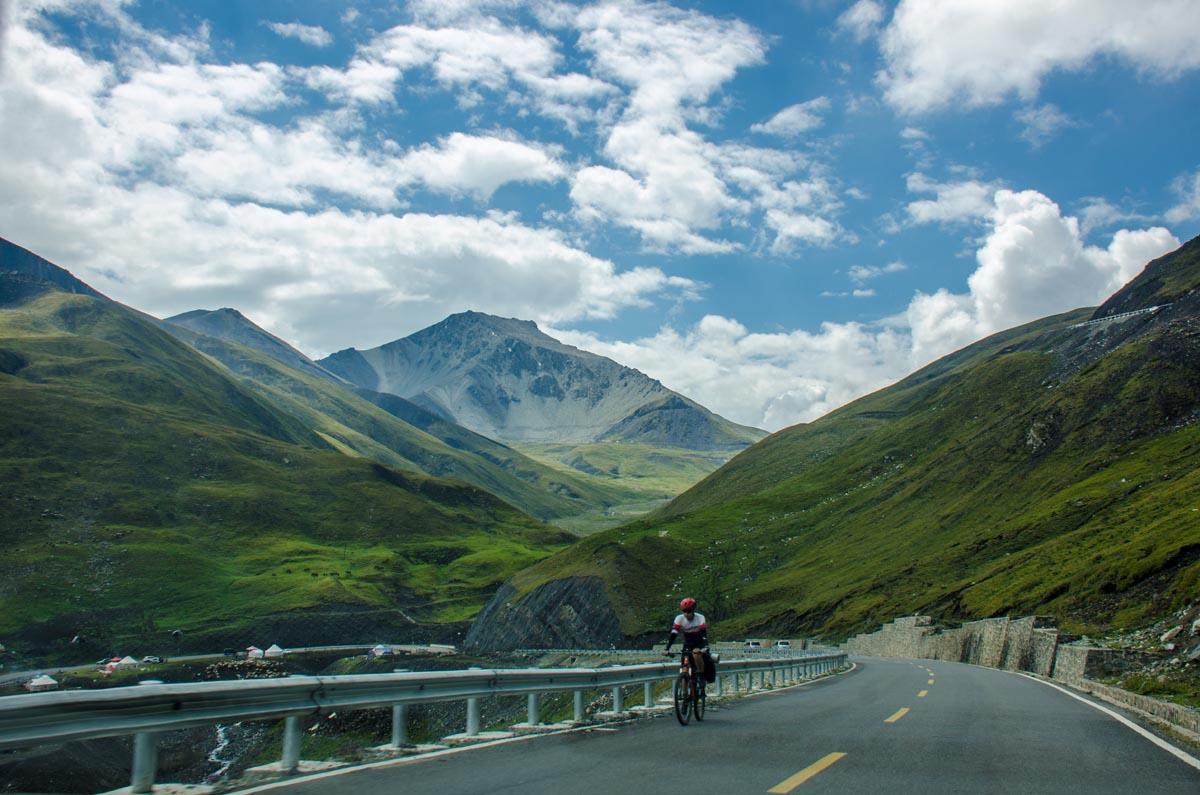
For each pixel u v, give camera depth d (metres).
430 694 14.28
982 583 91.12
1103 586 59.19
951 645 68.88
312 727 56.53
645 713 20.41
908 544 136.00
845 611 116.25
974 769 11.92
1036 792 10.28
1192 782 11.03
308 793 9.79
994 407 192.00
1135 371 140.50
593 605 145.75
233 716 10.56
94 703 8.69
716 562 165.00
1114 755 13.32
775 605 138.75
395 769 11.66
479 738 15.24
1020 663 46.53
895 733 16.09
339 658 167.62
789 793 10.06
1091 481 114.81
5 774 22.78
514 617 154.62
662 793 9.95
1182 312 161.75
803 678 37.31
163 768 51.34
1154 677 25.55
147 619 183.62
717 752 13.45
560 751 13.55
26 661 157.38
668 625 136.12
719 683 25.92
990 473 145.12
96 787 23.88
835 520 173.75
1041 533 103.69
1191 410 124.12
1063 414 141.75
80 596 187.62
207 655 174.62
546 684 17.41
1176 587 49.50
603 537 178.25
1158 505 81.88
